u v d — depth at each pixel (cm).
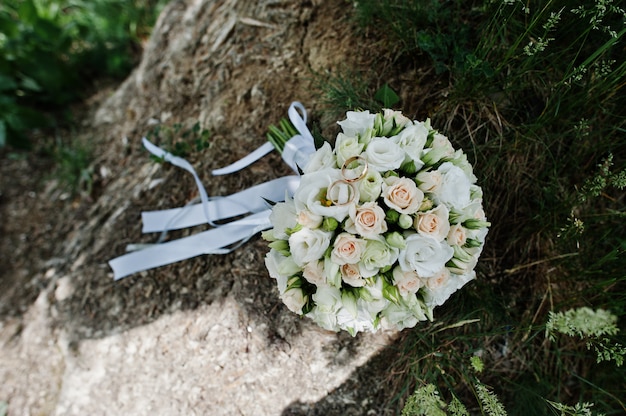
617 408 67
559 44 66
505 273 69
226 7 82
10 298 89
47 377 81
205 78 82
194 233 75
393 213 48
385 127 53
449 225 49
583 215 68
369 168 48
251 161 70
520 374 68
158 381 72
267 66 76
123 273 75
